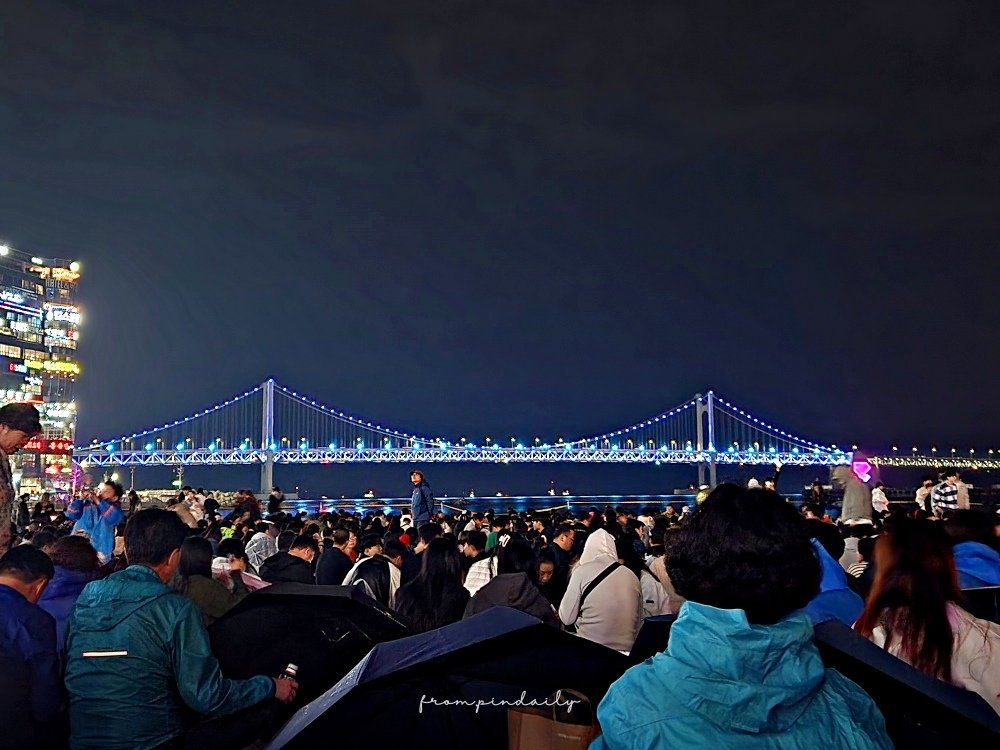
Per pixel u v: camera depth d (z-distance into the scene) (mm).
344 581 10086
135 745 4293
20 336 111250
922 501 19906
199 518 17406
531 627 3182
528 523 17219
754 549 2209
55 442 86688
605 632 6949
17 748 4273
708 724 1963
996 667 3959
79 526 14688
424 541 10234
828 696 2115
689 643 2039
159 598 4457
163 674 4391
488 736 3281
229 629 5039
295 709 4875
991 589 5711
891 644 4152
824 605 5613
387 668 3133
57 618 5824
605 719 2115
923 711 2783
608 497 81812
